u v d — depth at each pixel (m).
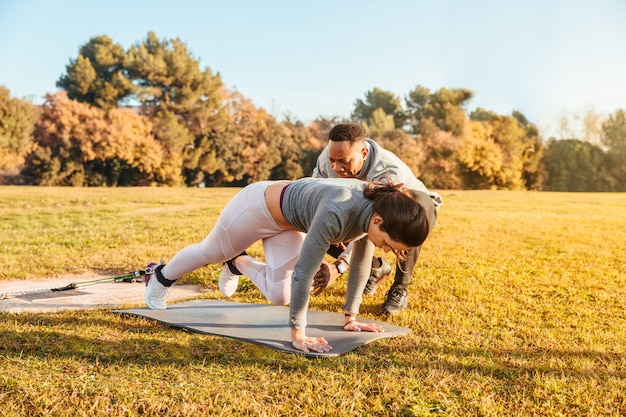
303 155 46.12
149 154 38.72
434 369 3.15
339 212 3.07
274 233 3.57
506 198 25.12
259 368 3.15
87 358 3.22
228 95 43.72
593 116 51.00
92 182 37.91
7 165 35.03
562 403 2.76
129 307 4.50
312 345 3.40
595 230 10.88
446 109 50.62
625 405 2.76
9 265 6.30
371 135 47.25
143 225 10.61
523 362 3.32
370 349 3.53
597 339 3.89
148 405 2.63
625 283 5.82
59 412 2.55
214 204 16.97
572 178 49.03
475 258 7.20
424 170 46.34
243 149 43.34
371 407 2.69
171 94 42.91
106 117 39.91
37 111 36.72
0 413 2.52
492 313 4.54
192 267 3.94
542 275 6.14
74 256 6.95
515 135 48.09
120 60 43.06
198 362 3.21
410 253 4.50
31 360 3.15
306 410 2.63
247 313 4.27
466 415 2.62
